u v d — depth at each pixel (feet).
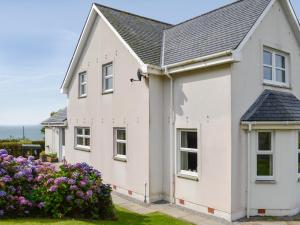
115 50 47.14
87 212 27.89
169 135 40.70
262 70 37.35
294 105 37.24
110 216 29.27
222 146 33.81
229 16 40.27
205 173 35.63
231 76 33.24
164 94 41.68
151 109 40.52
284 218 33.45
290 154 34.55
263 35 37.73
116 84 46.85
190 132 38.75
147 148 40.47
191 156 38.68
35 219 25.36
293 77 42.63
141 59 41.19
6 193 25.73
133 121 43.11
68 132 62.08
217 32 38.96
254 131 34.50
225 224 31.71
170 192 40.16
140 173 41.68
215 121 34.71
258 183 34.40
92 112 53.36
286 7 40.27
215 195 34.37
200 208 36.09
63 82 61.46
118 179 46.19
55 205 26.50
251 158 34.45
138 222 29.43
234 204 32.96
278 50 40.27
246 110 34.96
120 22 49.37
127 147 44.29
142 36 47.98
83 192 27.48
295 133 35.24
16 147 87.04
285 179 34.42
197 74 36.96
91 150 53.57
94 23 52.85
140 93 41.86
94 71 52.90
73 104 60.08
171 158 40.01
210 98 35.32
